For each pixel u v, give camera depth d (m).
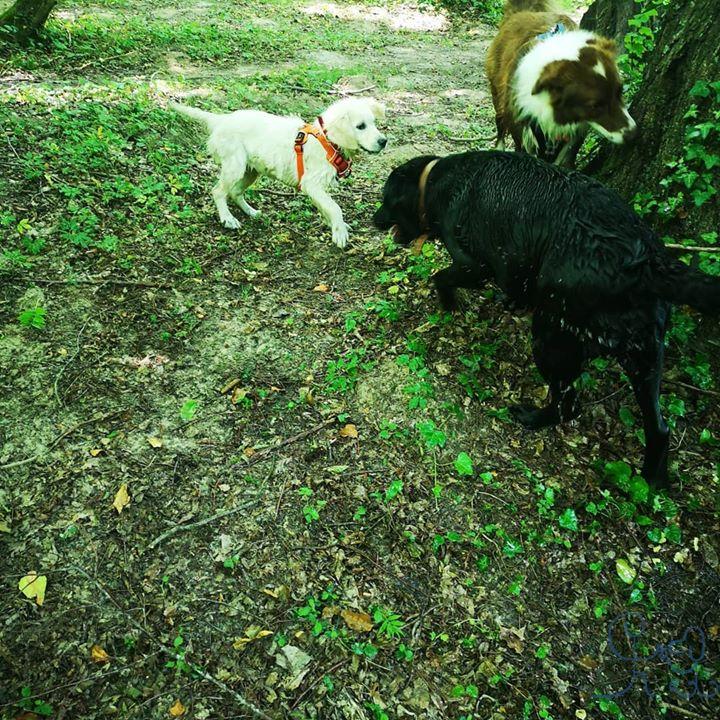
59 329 3.69
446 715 2.32
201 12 11.44
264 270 4.36
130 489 2.94
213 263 4.36
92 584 2.60
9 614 2.48
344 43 10.62
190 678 2.35
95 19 9.62
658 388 2.80
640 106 3.79
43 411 3.26
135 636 2.45
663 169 3.59
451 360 3.63
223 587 2.63
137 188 4.81
